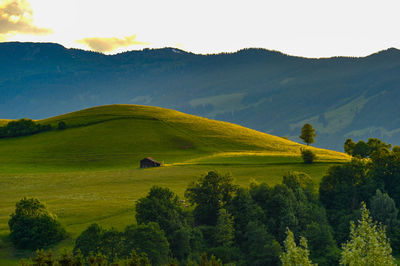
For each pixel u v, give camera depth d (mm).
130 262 51125
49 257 48719
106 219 97688
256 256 92312
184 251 82750
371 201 114438
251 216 103812
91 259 51312
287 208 106812
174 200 100500
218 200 107812
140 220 88750
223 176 112062
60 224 84812
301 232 100625
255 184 122375
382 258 39094
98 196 124500
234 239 99250
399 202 124750
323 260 93625
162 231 78562
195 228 93188
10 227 81812
